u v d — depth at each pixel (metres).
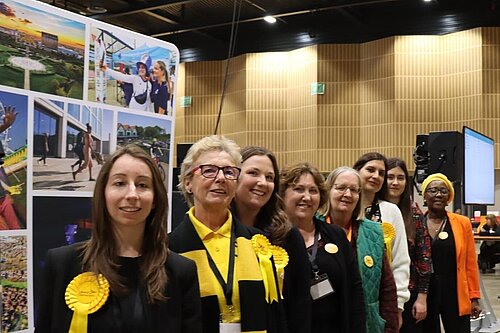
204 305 1.86
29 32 1.96
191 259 1.78
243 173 2.18
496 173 10.64
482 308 5.35
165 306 1.55
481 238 5.97
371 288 2.73
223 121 13.05
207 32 13.03
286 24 12.59
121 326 1.49
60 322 1.50
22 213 1.93
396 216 3.28
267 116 12.52
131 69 2.31
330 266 2.43
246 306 1.87
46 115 2.00
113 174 1.58
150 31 13.07
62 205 2.05
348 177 2.81
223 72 13.16
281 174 2.52
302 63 12.23
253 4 11.52
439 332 3.87
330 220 2.85
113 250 1.58
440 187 4.00
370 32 11.79
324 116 11.86
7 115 1.89
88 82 2.14
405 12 11.48
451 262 3.93
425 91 11.18
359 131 11.73
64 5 11.17
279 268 2.09
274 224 2.21
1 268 1.87
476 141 6.15
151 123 2.39
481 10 10.86
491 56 10.67
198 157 1.97
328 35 12.14
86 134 2.13
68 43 2.08
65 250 1.59
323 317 2.40
